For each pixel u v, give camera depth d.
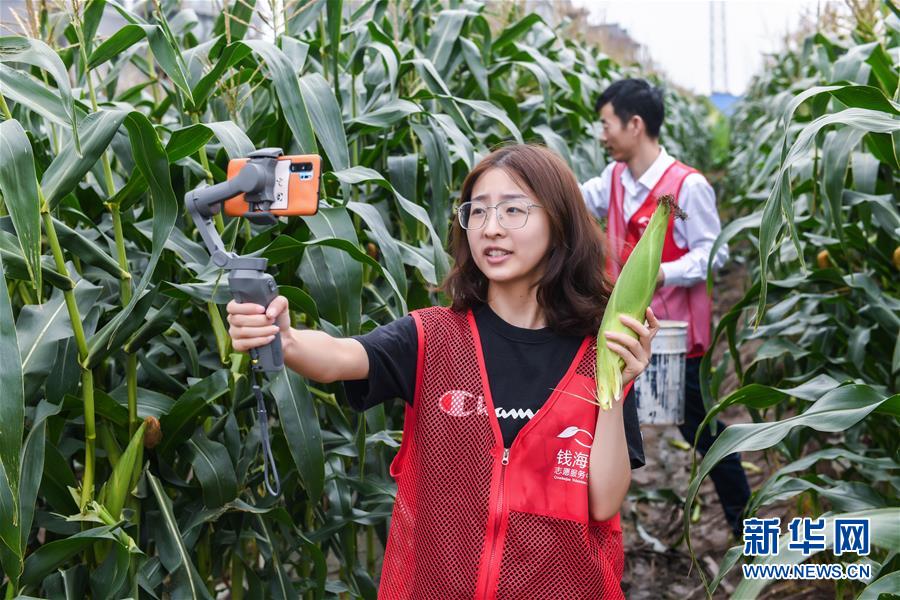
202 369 1.92
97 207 1.93
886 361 2.41
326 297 1.76
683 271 2.73
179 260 1.85
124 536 1.47
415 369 1.41
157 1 1.77
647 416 2.57
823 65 3.29
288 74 1.70
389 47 2.31
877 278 2.50
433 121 2.38
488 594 1.31
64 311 1.57
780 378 2.87
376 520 2.04
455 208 1.51
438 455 1.37
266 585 1.96
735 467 2.86
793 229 1.53
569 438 1.35
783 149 1.60
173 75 1.62
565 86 3.03
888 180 2.42
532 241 1.37
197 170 1.87
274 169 1.20
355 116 2.26
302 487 2.02
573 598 1.32
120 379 1.95
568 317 1.40
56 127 1.95
